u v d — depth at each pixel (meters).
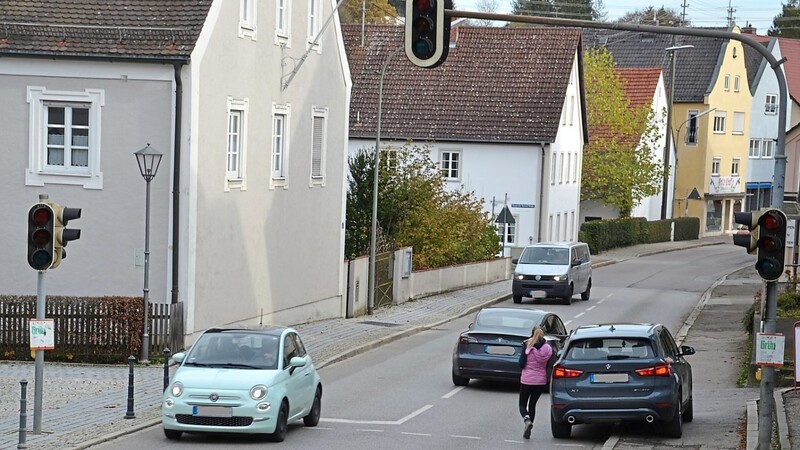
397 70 82.19
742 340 42.66
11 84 34.41
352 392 30.11
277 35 40.47
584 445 23.33
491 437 24.03
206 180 35.31
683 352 25.53
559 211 83.62
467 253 66.19
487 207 79.44
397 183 57.91
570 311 53.31
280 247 42.03
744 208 125.38
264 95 39.69
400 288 54.38
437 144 79.69
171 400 22.08
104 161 34.38
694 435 24.14
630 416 23.00
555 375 23.48
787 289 36.38
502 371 30.69
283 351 23.52
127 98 34.16
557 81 80.38
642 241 98.38
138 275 34.47
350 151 80.31
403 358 37.62
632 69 105.81
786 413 24.19
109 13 34.72
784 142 24.56
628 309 54.41
